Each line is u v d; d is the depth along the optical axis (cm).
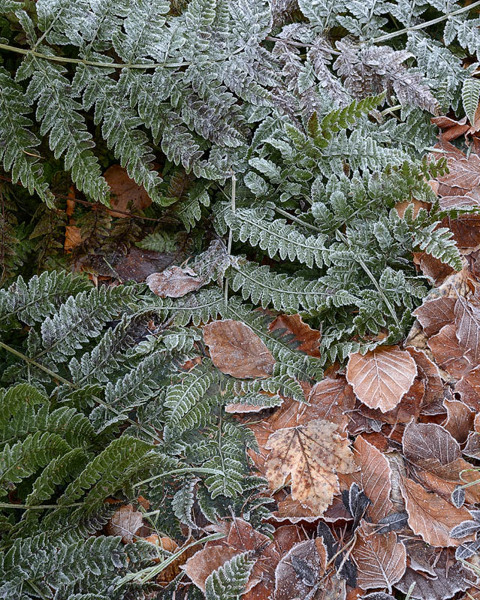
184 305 175
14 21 155
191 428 159
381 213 186
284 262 191
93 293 159
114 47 160
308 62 186
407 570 144
